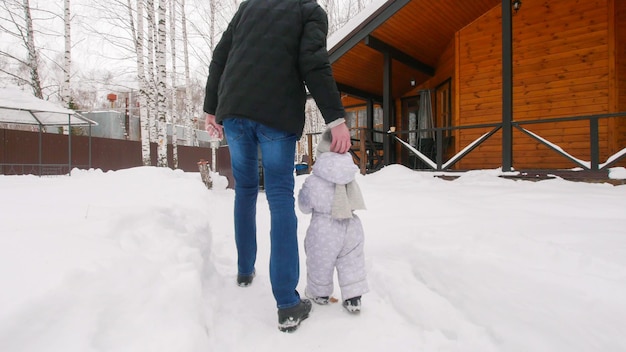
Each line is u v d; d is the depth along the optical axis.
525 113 6.71
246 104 1.41
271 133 1.44
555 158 6.39
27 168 10.47
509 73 5.26
